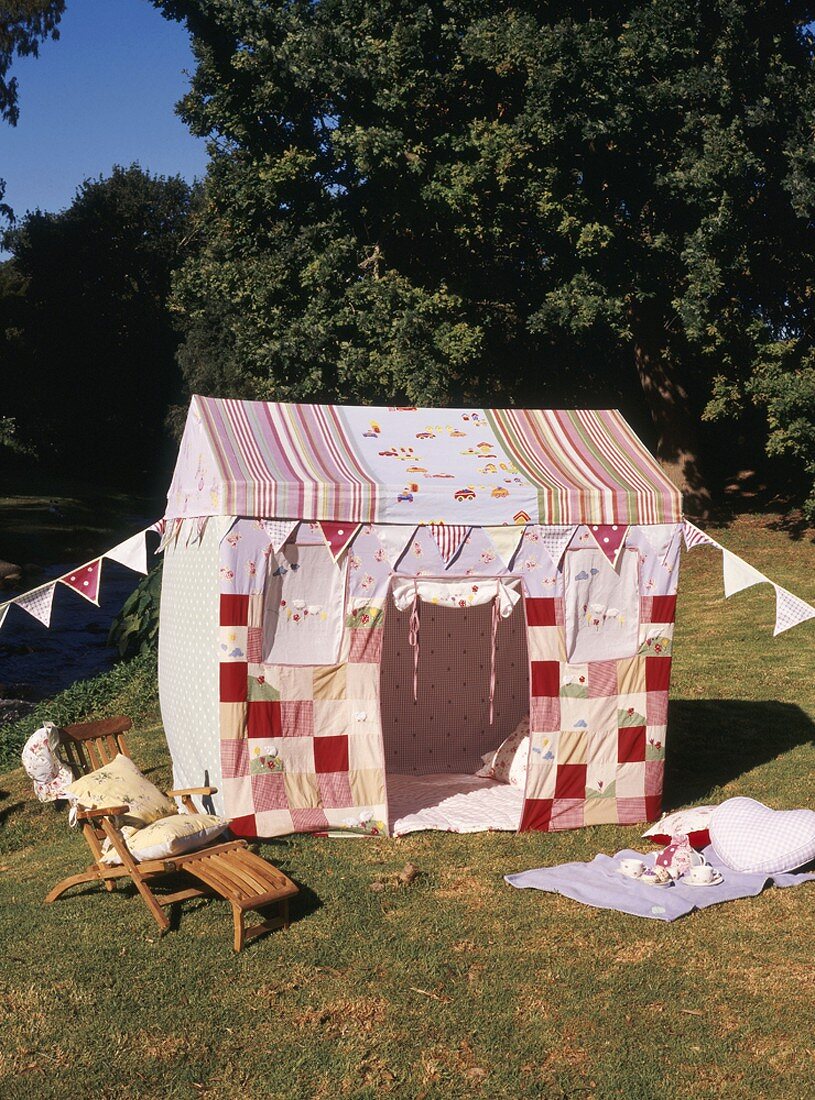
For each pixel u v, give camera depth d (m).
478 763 10.55
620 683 8.30
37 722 12.42
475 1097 4.58
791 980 5.59
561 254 22.11
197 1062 4.87
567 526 8.17
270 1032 5.12
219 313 35.88
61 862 7.81
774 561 21.22
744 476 29.69
